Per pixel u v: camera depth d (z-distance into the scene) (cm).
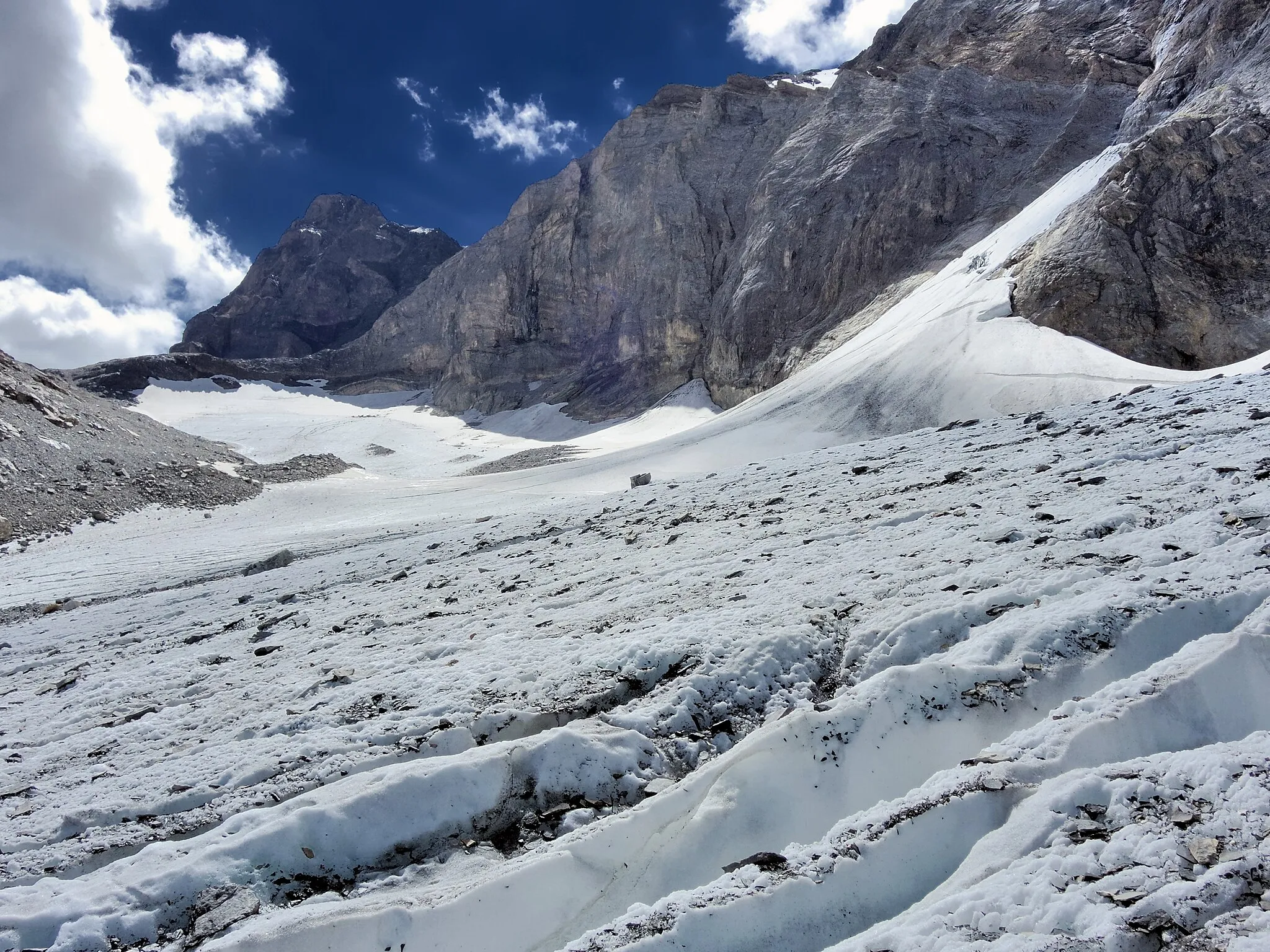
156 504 4825
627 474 5203
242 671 1276
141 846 638
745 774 604
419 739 743
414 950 479
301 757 750
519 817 625
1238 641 593
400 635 1290
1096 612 705
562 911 508
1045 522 1087
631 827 564
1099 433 1789
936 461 1973
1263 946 332
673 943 443
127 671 1473
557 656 945
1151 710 557
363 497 5303
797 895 467
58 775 916
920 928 411
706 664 805
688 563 1380
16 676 1723
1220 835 420
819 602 941
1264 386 1864
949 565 979
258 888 553
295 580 2397
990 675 662
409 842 598
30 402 5394
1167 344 5422
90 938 510
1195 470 1182
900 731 627
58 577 3394
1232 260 5491
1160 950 353
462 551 2309
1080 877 418
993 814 505
